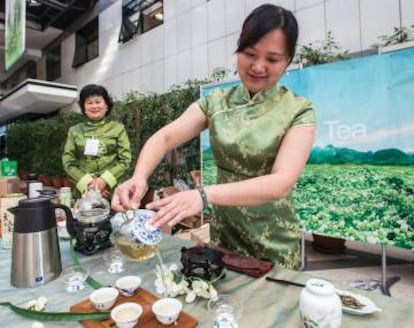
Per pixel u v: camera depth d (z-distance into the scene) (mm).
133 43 5371
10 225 1084
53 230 807
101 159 1810
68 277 780
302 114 833
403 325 549
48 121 6074
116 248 963
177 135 977
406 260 2334
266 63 761
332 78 1913
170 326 559
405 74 1664
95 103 1806
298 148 783
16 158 7590
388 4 2498
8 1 4016
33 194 1370
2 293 716
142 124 3965
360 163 1838
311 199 2035
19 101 6797
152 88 5027
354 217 1884
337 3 2805
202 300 653
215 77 3729
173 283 691
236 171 913
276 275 761
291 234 934
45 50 8461
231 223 946
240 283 725
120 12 5637
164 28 4742
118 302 644
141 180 859
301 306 540
